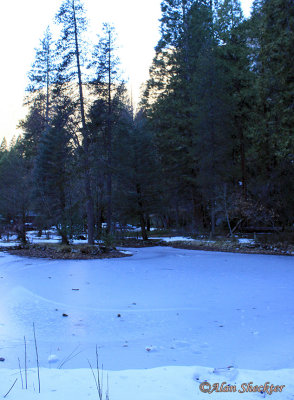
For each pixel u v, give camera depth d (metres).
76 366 4.06
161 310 7.29
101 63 27.09
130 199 32.53
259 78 22.66
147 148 33.25
